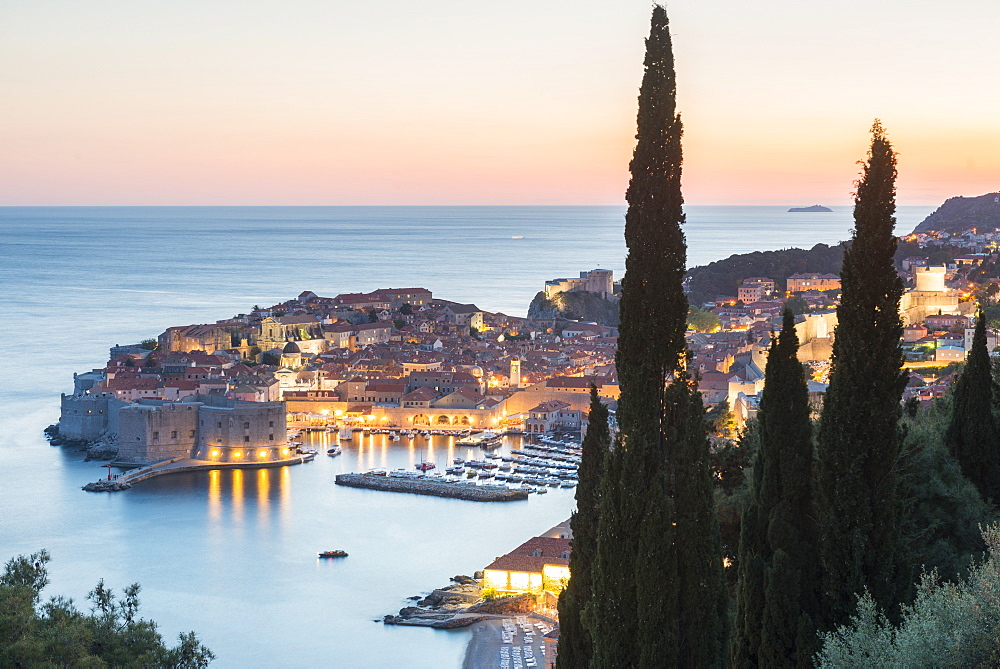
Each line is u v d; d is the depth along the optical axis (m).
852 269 69.69
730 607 89.88
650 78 74.19
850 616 65.62
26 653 78.25
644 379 73.12
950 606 54.59
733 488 117.62
